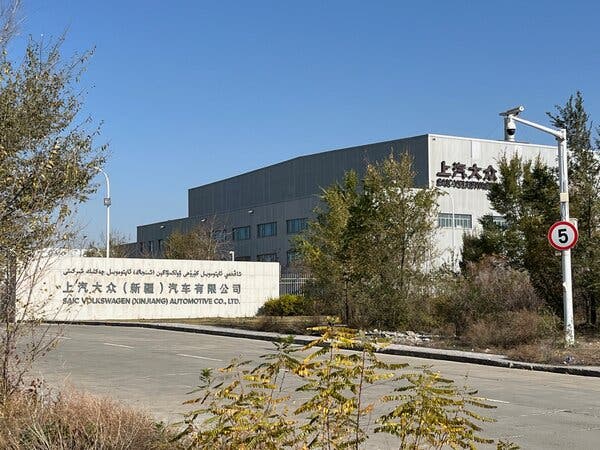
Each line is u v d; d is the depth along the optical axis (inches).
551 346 772.6
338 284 1151.6
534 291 960.3
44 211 339.0
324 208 2386.8
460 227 2327.8
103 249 2014.0
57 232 337.7
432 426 183.9
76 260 1519.4
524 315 856.9
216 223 2942.9
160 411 422.6
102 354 798.5
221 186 3203.7
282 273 2426.2
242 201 3068.4
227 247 2807.6
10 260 324.2
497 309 946.1
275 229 2785.4
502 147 2429.9
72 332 1172.5
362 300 1083.3
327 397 183.8
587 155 975.6
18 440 251.9
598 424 405.7
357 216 1110.4
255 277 1752.0
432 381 194.1
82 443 253.1
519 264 1067.9
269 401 193.6
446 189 2332.7
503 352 794.2
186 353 823.1
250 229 2925.7
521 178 1384.1
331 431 186.5
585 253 930.1
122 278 1579.7
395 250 1101.7
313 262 1201.4
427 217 1134.4
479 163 2393.0
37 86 377.4
